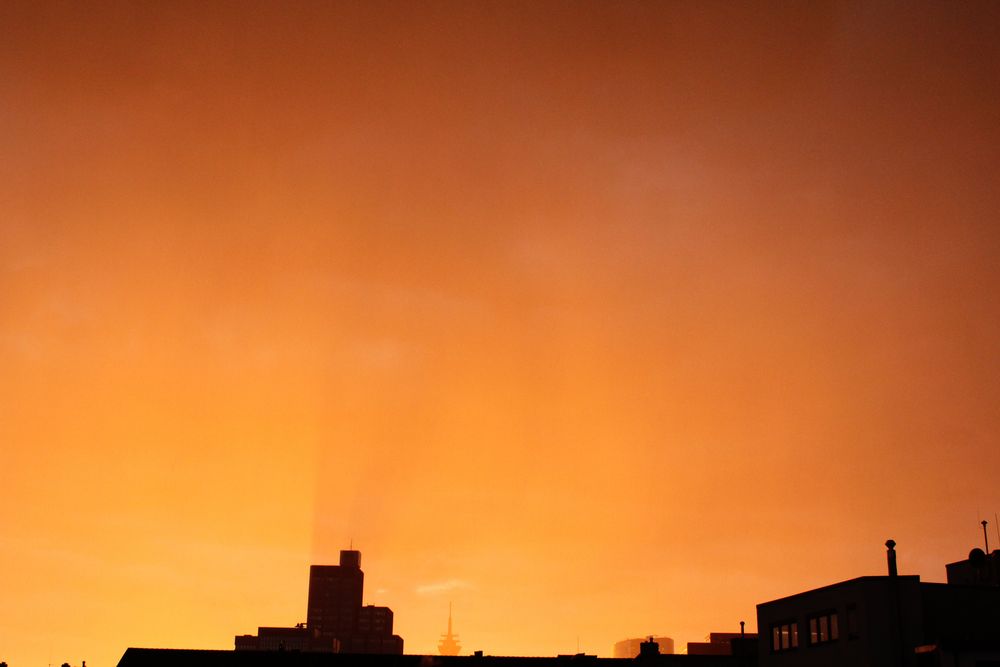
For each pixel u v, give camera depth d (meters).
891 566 54.22
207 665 82.81
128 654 84.00
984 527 69.50
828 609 56.66
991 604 53.62
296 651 86.06
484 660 86.44
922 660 51.72
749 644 81.31
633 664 84.50
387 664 85.06
